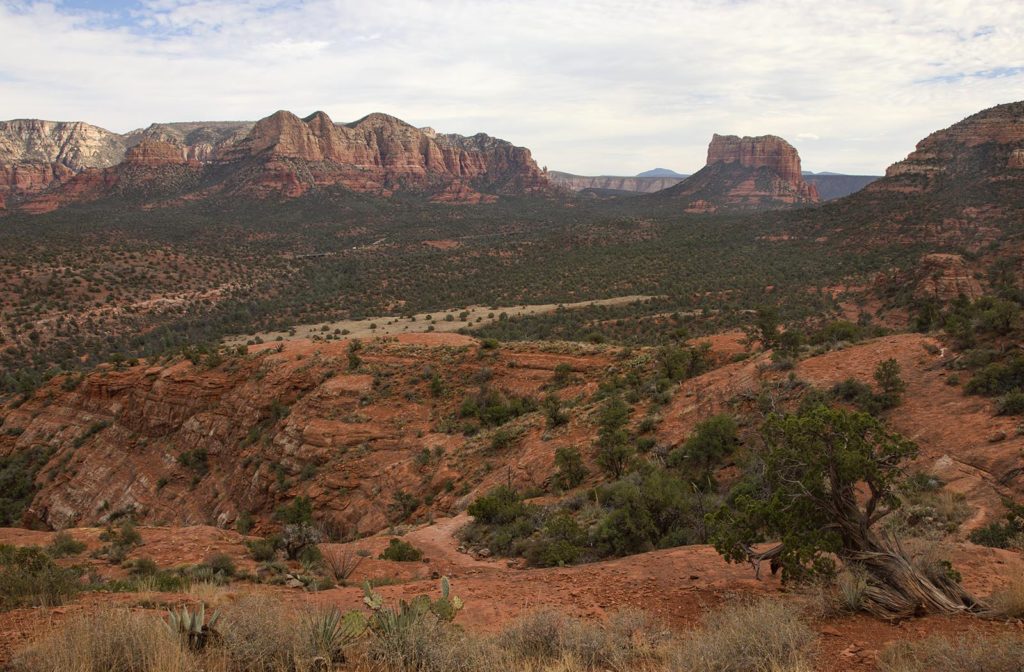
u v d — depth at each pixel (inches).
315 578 494.6
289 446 1785.2
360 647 241.4
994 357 877.2
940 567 302.0
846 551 311.0
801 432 319.3
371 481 1553.9
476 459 1393.9
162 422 2240.4
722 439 863.1
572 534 624.4
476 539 791.7
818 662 235.1
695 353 1517.0
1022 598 270.7
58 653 211.9
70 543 644.1
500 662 231.5
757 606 275.1
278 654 230.7
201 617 237.3
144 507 2015.3
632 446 1016.9
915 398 860.6
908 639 250.2
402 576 527.8
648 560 446.6
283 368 2087.8
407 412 1802.4
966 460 665.0
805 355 1175.6
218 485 1929.1
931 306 1467.8
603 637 259.6
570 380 1785.2
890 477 313.6
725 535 337.4
